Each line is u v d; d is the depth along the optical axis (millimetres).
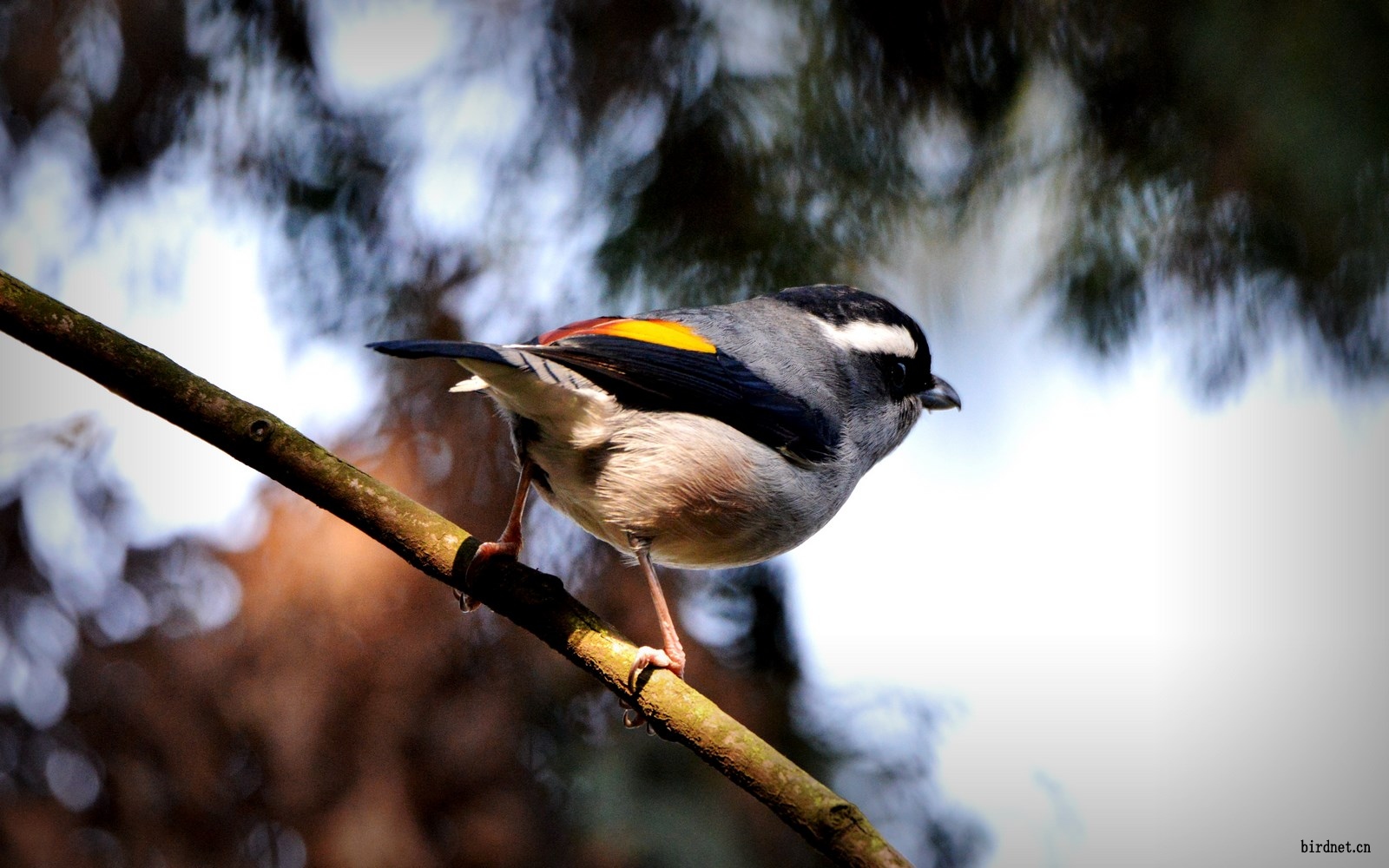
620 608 11477
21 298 7012
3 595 10945
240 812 10633
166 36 11227
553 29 11477
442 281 11570
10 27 11023
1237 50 10617
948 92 11227
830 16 11188
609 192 11406
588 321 8664
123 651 10930
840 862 6414
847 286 10328
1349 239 10852
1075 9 11000
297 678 10719
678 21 11352
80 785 10719
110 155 11320
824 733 11578
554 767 11070
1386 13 10414
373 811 10523
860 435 9453
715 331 9000
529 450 8156
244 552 11055
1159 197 11031
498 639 11234
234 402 7281
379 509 7387
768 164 11203
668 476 8102
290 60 11445
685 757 11266
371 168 11609
